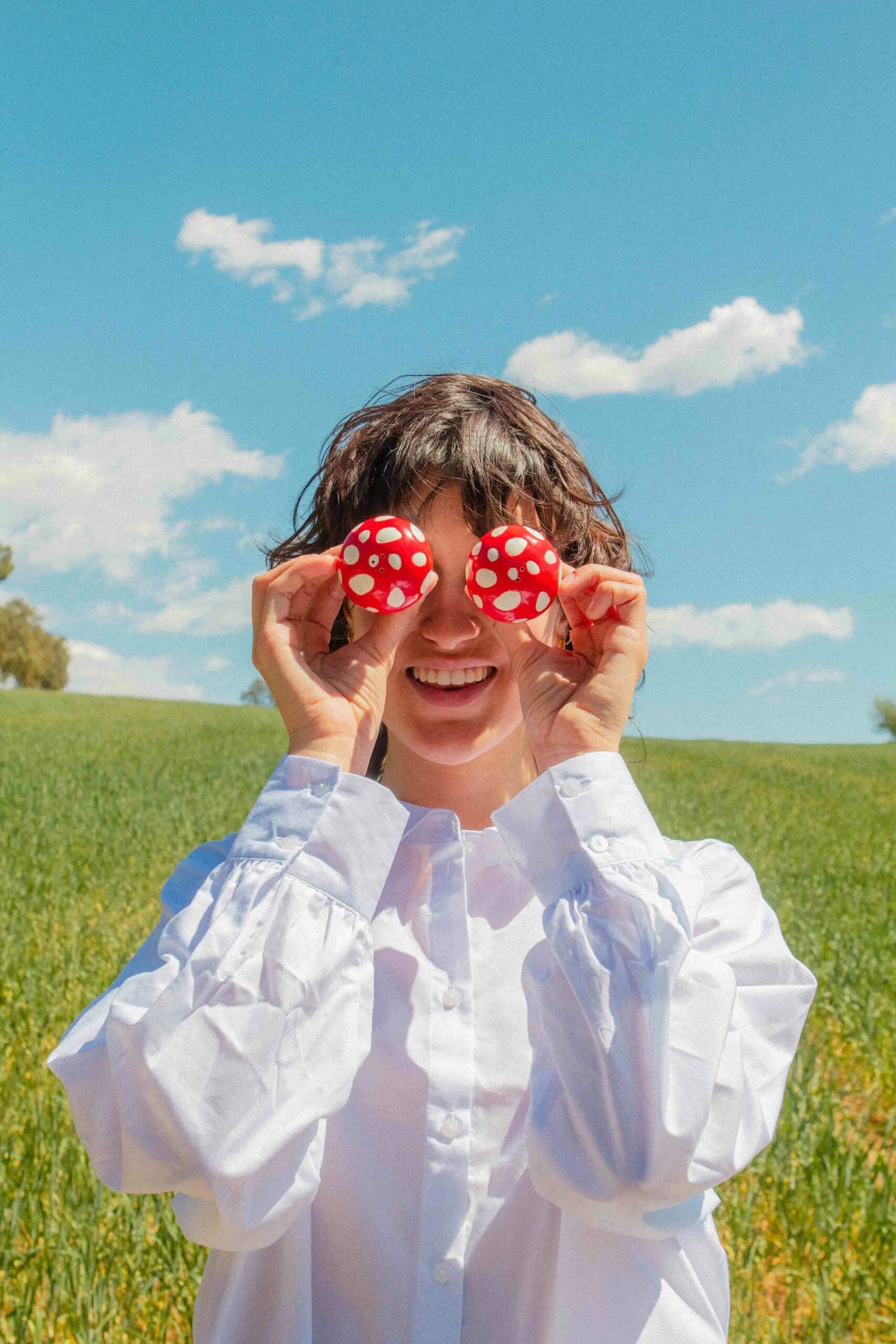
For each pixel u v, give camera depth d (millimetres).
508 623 1688
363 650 1695
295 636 1714
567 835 1573
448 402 1890
